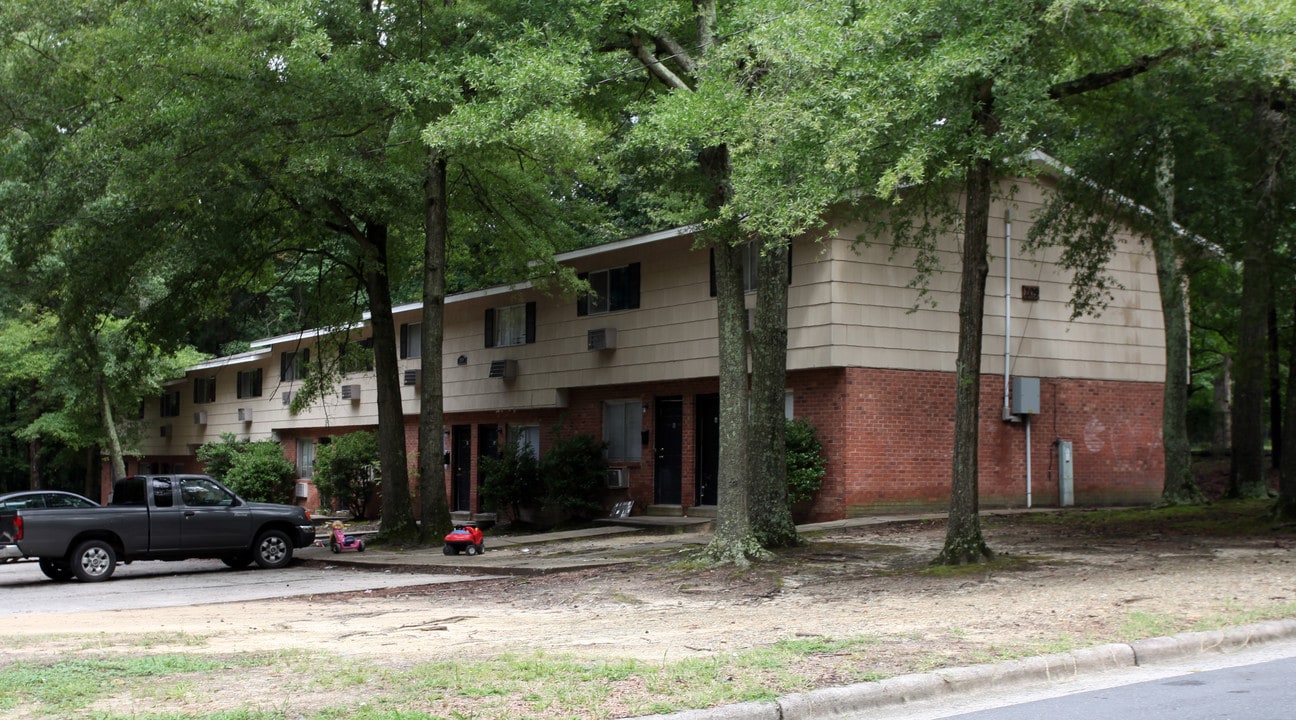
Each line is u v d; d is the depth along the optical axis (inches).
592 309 1048.2
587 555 721.0
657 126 573.9
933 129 517.0
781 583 523.2
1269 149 621.9
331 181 780.6
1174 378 893.8
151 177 716.0
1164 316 909.8
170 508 751.1
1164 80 595.8
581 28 645.9
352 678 297.6
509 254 961.5
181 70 693.9
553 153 733.3
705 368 914.1
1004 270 894.4
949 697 288.7
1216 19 490.6
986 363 882.1
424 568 722.2
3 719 254.4
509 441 1180.5
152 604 569.9
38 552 700.7
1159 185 698.2
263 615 494.0
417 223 932.0
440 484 866.8
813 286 825.5
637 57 692.7
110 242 791.1
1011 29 491.8
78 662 331.0
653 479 992.2
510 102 618.2
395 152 792.9
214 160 720.3
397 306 1286.9
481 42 713.0
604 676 292.5
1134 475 958.4
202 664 324.5
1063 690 294.0
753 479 660.1
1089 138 706.8
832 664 304.7
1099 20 518.9
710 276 917.8
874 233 711.7
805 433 828.6
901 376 840.3
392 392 920.3
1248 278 666.8
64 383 1342.3
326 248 1002.7
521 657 328.2
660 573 586.6
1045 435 911.0
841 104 501.4
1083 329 938.7
